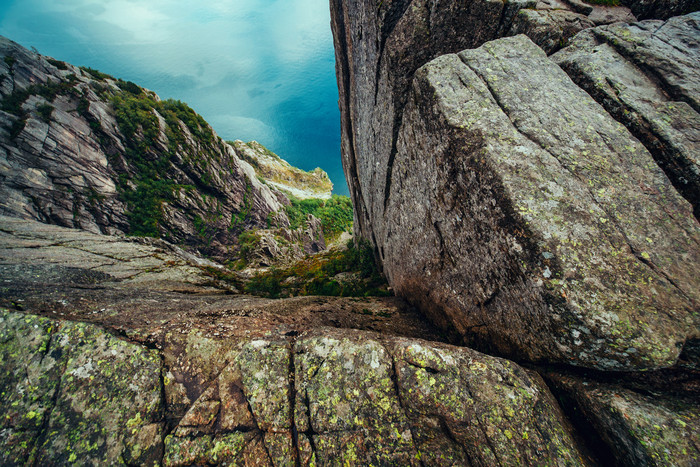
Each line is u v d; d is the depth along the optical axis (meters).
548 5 6.05
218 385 3.84
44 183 28.89
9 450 3.23
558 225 3.55
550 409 3.35
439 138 4.95
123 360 3.90
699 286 3.25
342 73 13.30
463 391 3.46
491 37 6.08
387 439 3.31
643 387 3.33
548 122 4.29
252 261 43.12
